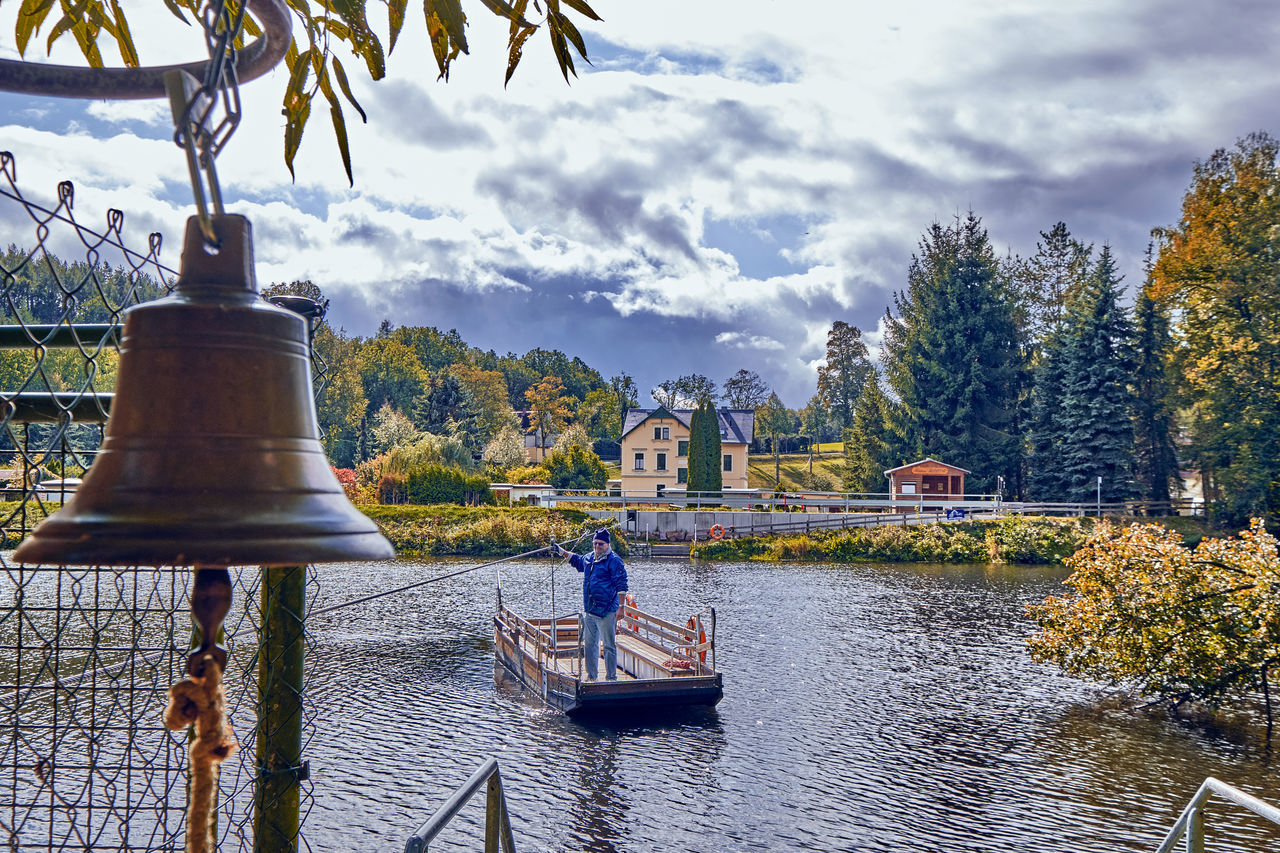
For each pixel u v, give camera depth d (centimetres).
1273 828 1128
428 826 272
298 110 204
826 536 4706
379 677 1852
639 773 1312
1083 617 1734
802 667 2019
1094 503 5488
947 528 4831
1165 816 1173
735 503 5766
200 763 130
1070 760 1394
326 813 1124
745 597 3130
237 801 677
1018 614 2788
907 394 6819
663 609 2836
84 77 158
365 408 9956
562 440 9288
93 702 276
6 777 656
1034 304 7831
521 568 3984
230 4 186
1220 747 1469
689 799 1216
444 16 203
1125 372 5669
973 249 6944
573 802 1199
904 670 1997
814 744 1459
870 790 1257
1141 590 1688
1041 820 1155
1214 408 4928
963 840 1092
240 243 163
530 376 17475
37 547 144
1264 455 4719
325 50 202
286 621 266
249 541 145
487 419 11675
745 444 7331
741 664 2048
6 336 229
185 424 155
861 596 3170
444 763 1331
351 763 1319
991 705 1716
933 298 6831
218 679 133
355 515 168
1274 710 1692
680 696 1580
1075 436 5684
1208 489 5547
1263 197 4984
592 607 1562
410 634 2328
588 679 1581
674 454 7150
